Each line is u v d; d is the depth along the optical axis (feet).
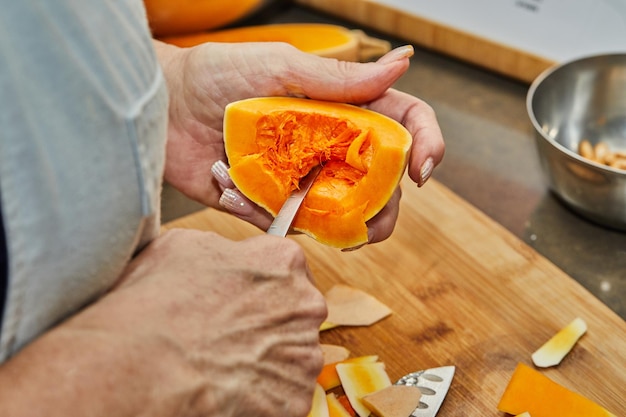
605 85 3.37
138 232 1.46
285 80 2.30
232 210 2.30
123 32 1.33
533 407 2.18
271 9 4.67
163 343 1.35
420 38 4.26
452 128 3.74
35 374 1.22
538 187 3.33
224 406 1.43
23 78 1.16
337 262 2.80
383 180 2.02
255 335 1.56
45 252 1.25
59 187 1.24
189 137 2.57
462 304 2.60
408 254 2.81
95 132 1.27
